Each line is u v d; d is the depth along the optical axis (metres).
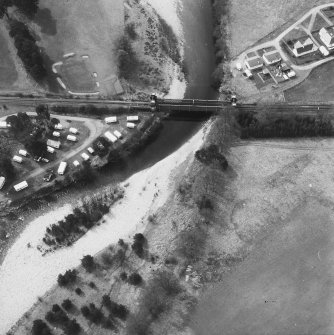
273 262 170.50
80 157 195.62
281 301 161.88
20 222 182.75
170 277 167.38
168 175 193.12
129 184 191.75
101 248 174.62
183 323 158.75
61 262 172.38
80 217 180.62
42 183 189.62
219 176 190.00
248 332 156.25
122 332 157.12
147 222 180.12
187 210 181.88
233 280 167.00
